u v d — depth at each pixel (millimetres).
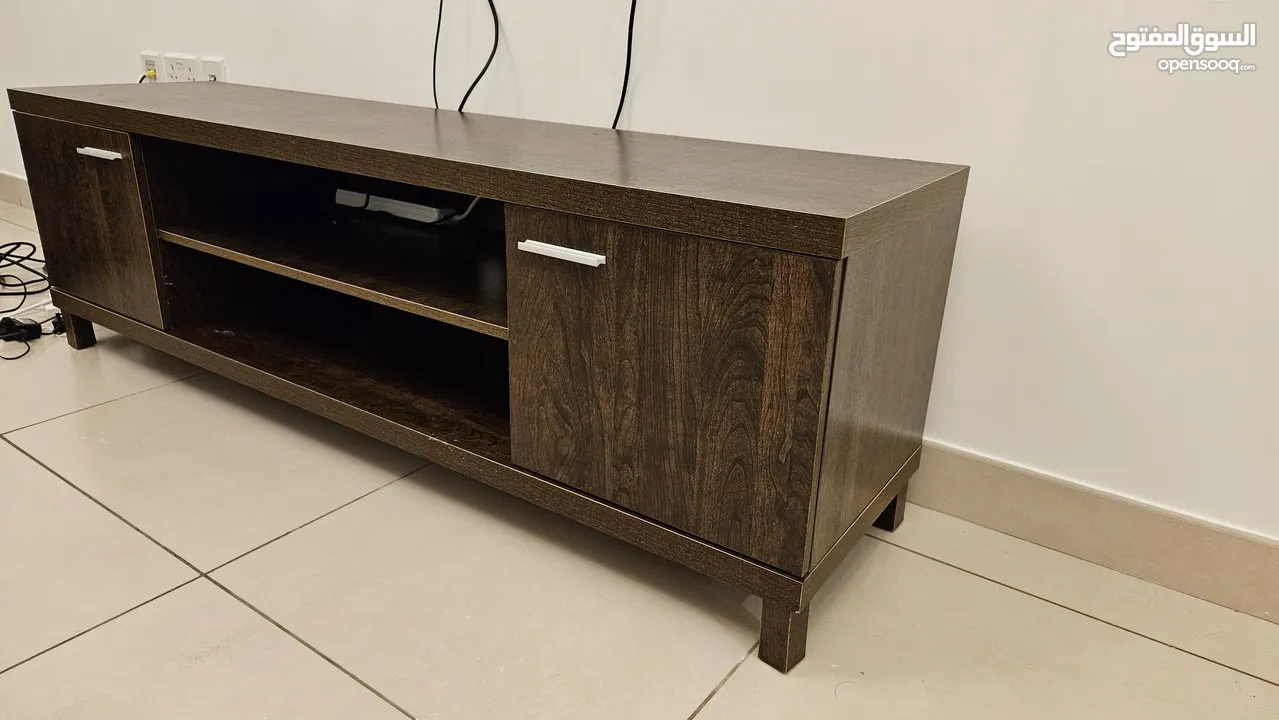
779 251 755
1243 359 945
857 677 888
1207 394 976
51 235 1512
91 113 1322
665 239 818
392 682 859
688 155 1038
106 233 1404
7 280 1913
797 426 800
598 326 896
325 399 1211
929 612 989
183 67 1896
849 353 808
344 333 1422
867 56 1079
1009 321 1076
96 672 858
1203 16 880
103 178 1356
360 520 1118
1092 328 1024
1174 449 1013
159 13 1903
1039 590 1032
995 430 1128
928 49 1037
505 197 914
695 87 1221
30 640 896
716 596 1002
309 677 861
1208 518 1012
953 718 839
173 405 1406
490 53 1408
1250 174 895
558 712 830
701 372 842
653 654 910
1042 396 1082
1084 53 948
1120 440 1044
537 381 973
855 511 945
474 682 863
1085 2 934
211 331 1404
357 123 1224
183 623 927
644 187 825
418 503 1161
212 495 1161
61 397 1417
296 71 1689
